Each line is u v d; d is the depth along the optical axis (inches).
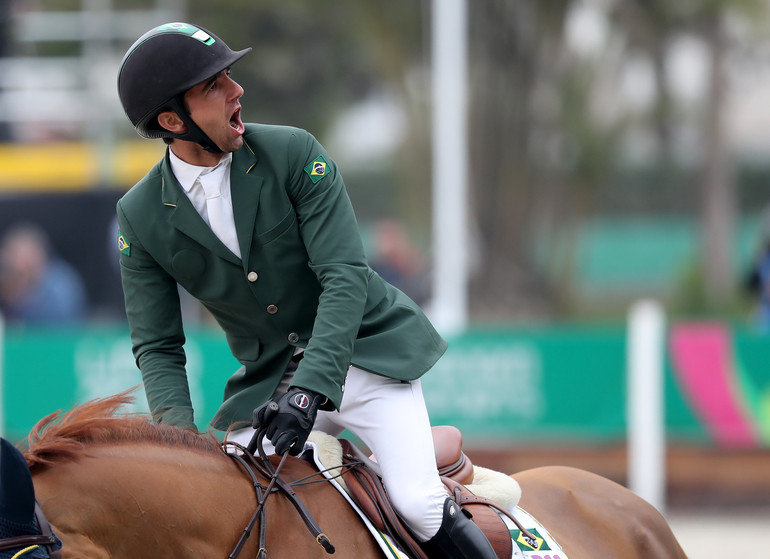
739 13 2652.6
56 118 1621.6
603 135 2829.7
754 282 1368.1
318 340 321.1
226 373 977.5
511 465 1039.0
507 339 1009.5
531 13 2519.7
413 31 2573.8
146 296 351.3
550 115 2687.0
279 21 2689.5
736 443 1018.7
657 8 2674.7
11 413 1002.1
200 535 300.7
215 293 345.7
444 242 1610.5
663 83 2829.7
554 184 2832.2
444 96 1626.5
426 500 339.6
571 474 456.8
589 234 3880.4
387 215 3715.6
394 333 352.8
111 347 1000.9
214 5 2605.8
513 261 2564.0
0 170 1493.6
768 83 3115.2
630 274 3789.4
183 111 320.8
